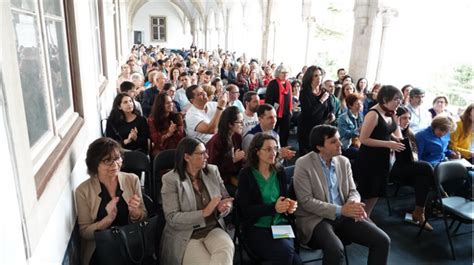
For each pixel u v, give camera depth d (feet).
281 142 17.16
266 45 40.63
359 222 8.48
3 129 3.54
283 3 38.68
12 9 4.86
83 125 9.10
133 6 85.81
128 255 6.71
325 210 8.32
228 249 7.39
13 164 3.76
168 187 7.98
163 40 105.81
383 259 8.10
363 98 17.53
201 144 8.01
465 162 12.16
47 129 6.42
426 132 12.91
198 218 7.54
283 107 16.49
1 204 3.31
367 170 10.14
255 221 8.32
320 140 8.64
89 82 11.07
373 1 22.21
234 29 61.05
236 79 26.50
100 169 7.22
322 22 32.45
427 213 11.44
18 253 3.70
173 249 7.69
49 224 5.50
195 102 12.59
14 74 3.97
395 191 14.60
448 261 10.19
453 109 18.93
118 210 7.34
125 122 12.41
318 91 14.80
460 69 18.95
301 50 36.50
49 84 6.41
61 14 8.24
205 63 40.04
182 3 96.32
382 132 9.86
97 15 16.85
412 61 22.30
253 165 8.58
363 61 23.29
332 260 7.80
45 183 5.07
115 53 26.91
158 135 12.39
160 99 12.39
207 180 8.38
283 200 7.97
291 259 7.80
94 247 7.13
